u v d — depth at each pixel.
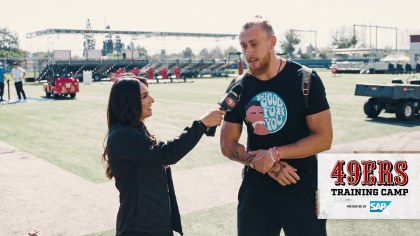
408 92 10.78
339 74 48.38
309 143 2.05
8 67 54.62
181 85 28.95
